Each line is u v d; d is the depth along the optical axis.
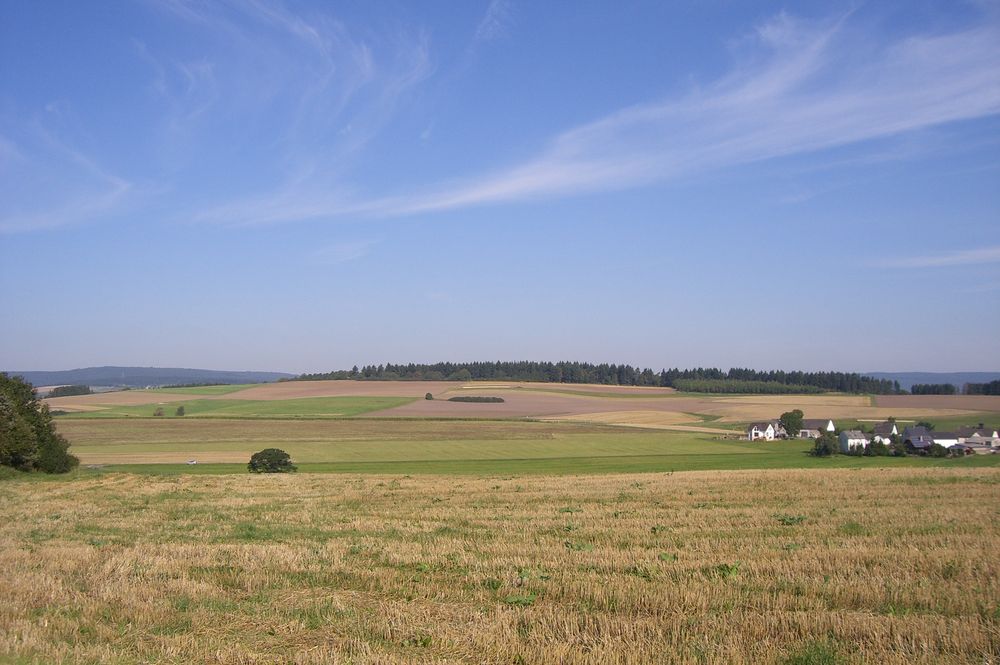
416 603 11.83
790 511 23.73
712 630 9.89
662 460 70.88
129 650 9.41
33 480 42.16
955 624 9.80
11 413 45.00
